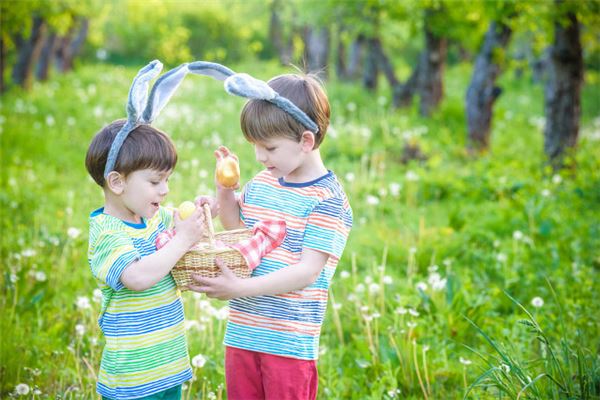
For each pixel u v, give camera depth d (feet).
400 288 16.08
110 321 8.41
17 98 44.96
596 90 73.82
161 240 8.50
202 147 33.24
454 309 14.24
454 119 42.52
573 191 25.09
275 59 104.88
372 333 13.73
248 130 8.43
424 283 15.07
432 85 43.80
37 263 16.37
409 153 32.48
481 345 13.44
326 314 14.90
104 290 8.43
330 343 13.84
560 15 28.04
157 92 8.45
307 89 8.57
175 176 25.55
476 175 26.96
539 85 76.84
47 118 36.04
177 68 8.66
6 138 31.04
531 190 24.88
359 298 14.83
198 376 11.79
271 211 8.87
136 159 8.15
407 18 42.39
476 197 25.08
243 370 8.84
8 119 36.37
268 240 8.53
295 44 93.25
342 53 71.31
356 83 65.62
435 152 33.76
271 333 8.61
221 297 8.34
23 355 12.00
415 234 20.30
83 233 19.35
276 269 8.55
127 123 8.23
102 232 8.29
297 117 8.27
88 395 11.01
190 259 8.30
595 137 43.42
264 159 8.55
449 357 13.16
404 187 25.93
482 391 11.11
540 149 39.17
